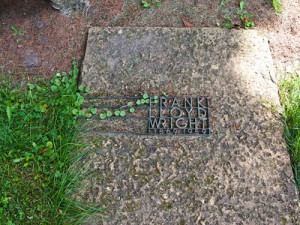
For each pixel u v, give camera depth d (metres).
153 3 1.07
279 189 0.78
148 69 0.94
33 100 0.91
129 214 0.77
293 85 0.92
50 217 0.77
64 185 0.80
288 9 1.05
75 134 0.86
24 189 0.80
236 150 0.83
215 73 0.92
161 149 0.84
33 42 1.02
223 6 1.06
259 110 0.87
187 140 0.85
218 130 0.85
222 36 0.98
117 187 0.79
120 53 0.96
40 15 1.06
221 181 0.79
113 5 1.07
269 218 0.75
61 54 1.00
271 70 0.93
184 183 0.79
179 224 0.75
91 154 0.84
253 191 0.78
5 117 0.89
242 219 0.75
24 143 0.84
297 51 0.99
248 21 1.03
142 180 0.80
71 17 1.05
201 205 0.77
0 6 1.07
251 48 0.96
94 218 0.77
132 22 1.04
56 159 0.83
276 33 1.02
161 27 1.00
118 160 0.83
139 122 0.88
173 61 0.94
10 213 0.78
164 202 0.77
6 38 1.02
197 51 0.96
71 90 0.91
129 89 0.92
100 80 0.93
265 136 0.84
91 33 1.00
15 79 0.96
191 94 0.90
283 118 0.87
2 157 0.83
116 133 0.87
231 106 0.88
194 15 1.04
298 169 0.82
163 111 0.89
